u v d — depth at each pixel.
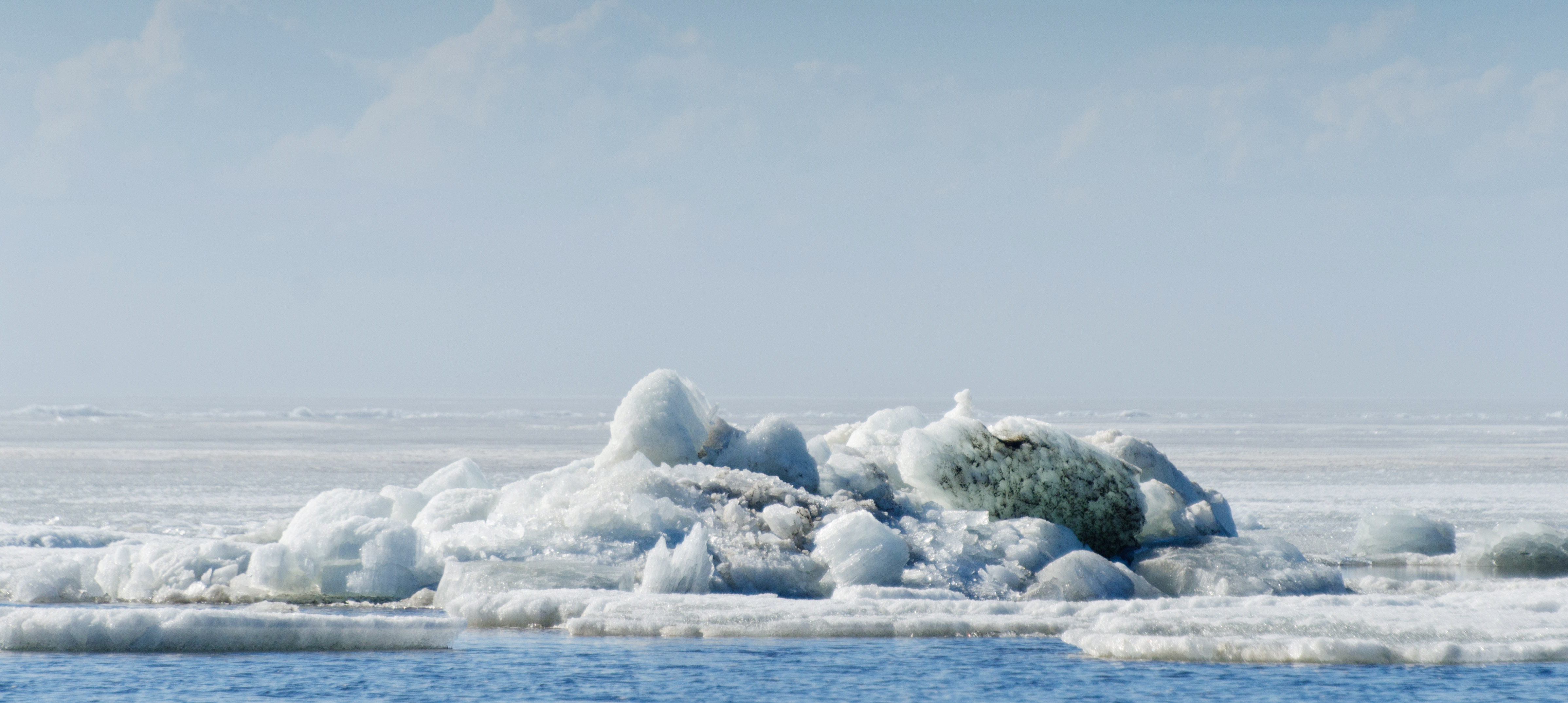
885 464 38.03
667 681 20.62
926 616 25.03
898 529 31.20
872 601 26.12
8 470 80.44
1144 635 22.70
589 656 22.47
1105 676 21.08
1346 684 20.44
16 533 36.31
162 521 48.09
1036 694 20.00
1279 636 23.14
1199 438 172.88
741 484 32.38
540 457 105.25
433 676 20.88
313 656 22.41
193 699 19.31
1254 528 50.06
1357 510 58.03
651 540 30.05
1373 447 139.38
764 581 28.58
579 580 27.92
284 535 33.69
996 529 31.52
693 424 34.62
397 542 29.25
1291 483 77.38
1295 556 33.31
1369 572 37.62
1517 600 26.67
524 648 23.14
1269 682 20.67
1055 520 33.84
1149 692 20.05
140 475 76.94
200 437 150.50
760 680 20.69
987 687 20.38
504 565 28.33
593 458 34.78
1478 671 21.23
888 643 23.77
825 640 24.02
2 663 21.44
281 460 95.56
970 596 28.52
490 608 25.89
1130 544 34.22
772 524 30.38
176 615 22.72
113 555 30.03
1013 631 24.72
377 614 27.05
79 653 22.30
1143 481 39.38
